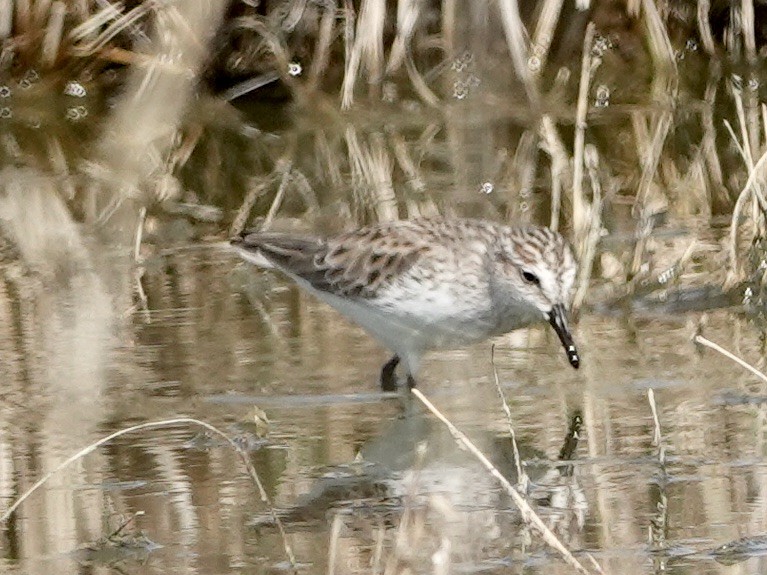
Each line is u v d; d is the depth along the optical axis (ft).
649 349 43.50
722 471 33.58
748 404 38.34
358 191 62.13
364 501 32.63
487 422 37.88
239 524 31.40
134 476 34.47
